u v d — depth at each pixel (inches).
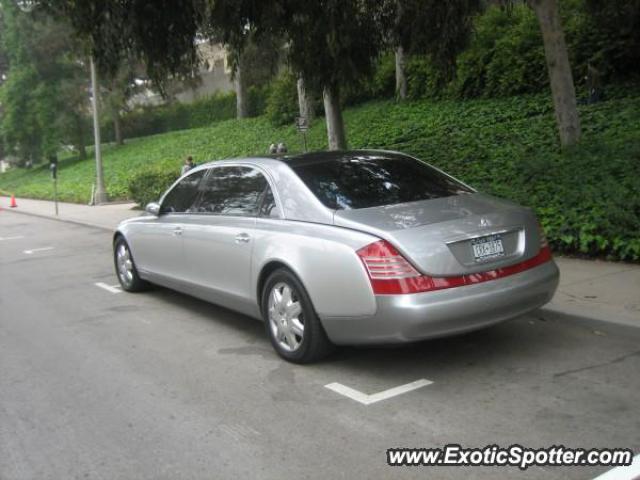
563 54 404.5
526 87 718.5
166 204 281.3
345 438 151.3
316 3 378.6
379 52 486.3
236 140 1243.2
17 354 234.7
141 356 223.8
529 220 195.3
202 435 157.3
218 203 242.7
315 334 191.8
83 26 401.1
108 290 343.3
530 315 235.9
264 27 405.7
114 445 154.8
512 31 748.6
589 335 215.2
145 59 435.2
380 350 210.4
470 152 507.5
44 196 1283.2
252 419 165.0
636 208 293.3
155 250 283.1
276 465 140.3
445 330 172.7
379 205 195.6
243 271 218.8
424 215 184.1
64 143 1772.9
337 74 441.7
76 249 532.4
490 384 178.7
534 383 177.8
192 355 221.5
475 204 196.9
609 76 627.5
